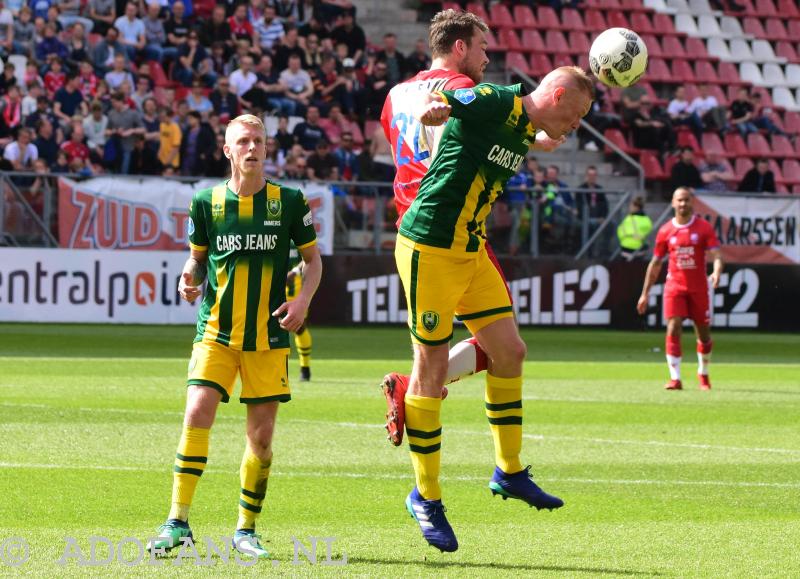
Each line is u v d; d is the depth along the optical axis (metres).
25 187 62.41
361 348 56.53
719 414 34.88
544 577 15.71
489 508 20.67
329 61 79.12
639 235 70.50
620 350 59.56
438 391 17.53
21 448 25.75
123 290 64.00
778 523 19.66
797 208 72.56
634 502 21.39
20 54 73.69
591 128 83.25
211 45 78.50
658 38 98.00
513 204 69.06
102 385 38.94
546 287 69.81
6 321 62.66
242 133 16.77
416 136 18.61
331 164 70.19
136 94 72.62
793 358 57.69
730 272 72.00
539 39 93.31
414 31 90.81
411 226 17.66
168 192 64.31
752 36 101.62
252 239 16.80
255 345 16.81
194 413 16.75
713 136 89.81
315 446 27.06
